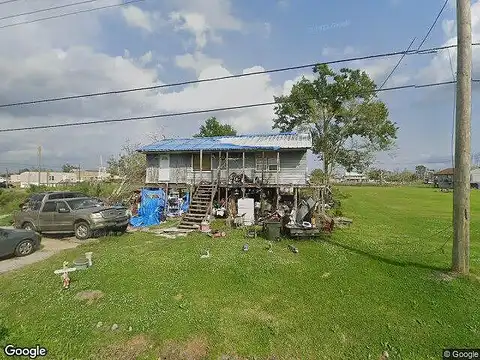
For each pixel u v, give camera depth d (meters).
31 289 8.19
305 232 12.85
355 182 82.12
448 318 6.49
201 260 10.00
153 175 22.64
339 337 5.95
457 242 8.45
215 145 21.08
